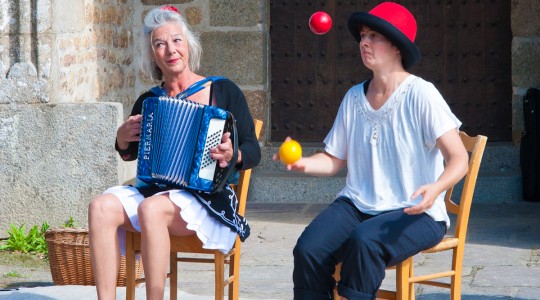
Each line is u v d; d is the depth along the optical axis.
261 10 25.91
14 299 15.80
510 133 26.27
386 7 11.85
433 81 26.55
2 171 20.42
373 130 11.96
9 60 20.23
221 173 12.38
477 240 20.31
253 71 26.11
